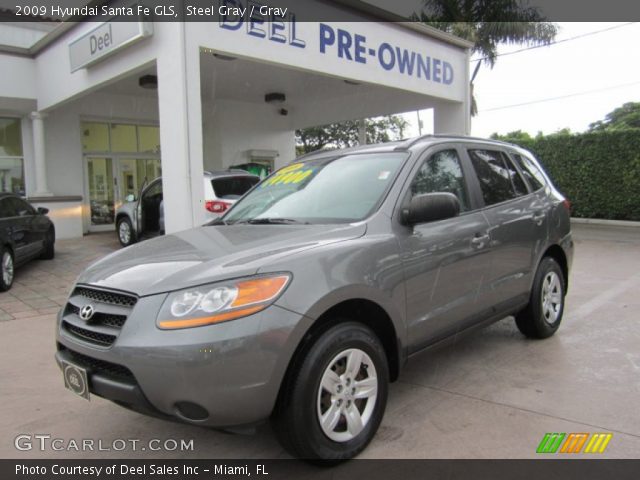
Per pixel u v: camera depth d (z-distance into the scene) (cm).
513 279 449
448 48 1352
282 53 933
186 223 780
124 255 345
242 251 300
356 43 1084
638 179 1627
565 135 1800
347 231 325
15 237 837
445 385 408
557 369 436
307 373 276
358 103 1612
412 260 342
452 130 1441
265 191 446
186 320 258
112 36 870
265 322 262
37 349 534
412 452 310
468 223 400
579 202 1781
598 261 995
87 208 1461
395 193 358
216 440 337
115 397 276
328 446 288
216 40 820
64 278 880
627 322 575
